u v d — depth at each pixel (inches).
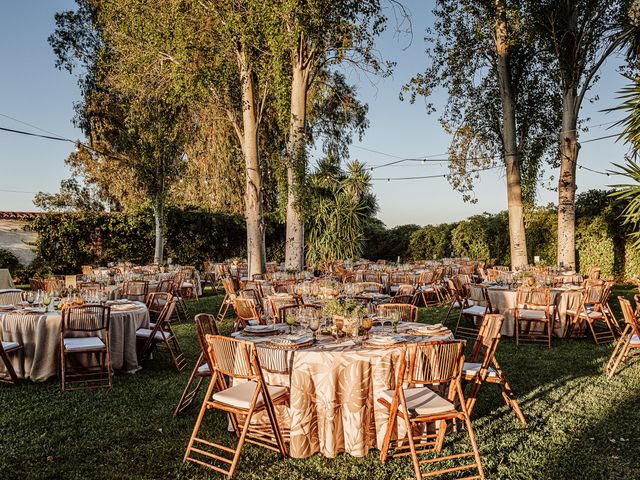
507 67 597.9
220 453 165.6
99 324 240.8
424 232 921.5
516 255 592.1
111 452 165.8
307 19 466.0
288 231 537.0
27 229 724.0
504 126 602.5
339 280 492.4
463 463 156.3
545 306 320.8
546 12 542.0
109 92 763.4
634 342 245.9
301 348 166.9
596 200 680.4
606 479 146.2
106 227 760.3
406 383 166.7
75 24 786.8
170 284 423.2
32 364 245.6
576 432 179.0
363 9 490.0
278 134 748.6
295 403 160.4
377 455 162.4
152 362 285.9
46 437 177.8
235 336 192.2
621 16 511.5
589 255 677.3
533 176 642.8
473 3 578.2
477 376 178.1
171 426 187.2
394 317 190.4
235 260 687.1
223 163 868.6
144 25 525.0
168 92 623.5
